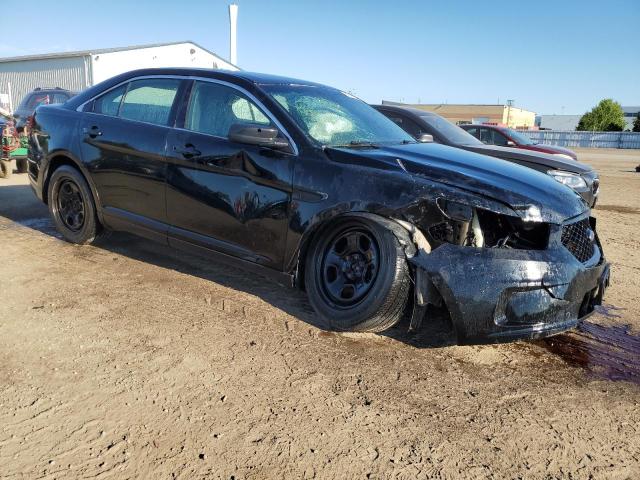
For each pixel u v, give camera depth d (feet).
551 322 9.54
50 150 15.57
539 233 9.70
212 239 12.33
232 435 7.31
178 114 13.10
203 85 13.03
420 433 7.59
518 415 8.20
